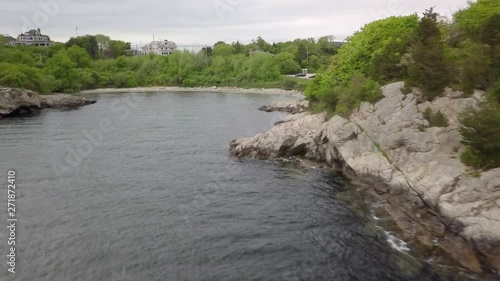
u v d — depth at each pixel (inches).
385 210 1363.2
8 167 1876.2
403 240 1174.3
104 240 1177.4
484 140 1093.1
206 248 1134.4
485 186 1083.9
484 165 1126.4
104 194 1541.6
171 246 1145.4
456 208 1098.7
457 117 1269.7
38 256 1085.1
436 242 1133.1
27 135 2642.7
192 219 1325.0
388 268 1029.2
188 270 1026.1
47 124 3097.9
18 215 1342.3
